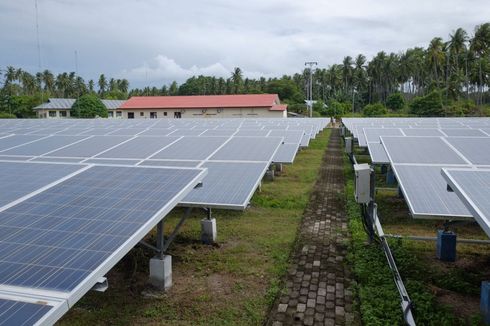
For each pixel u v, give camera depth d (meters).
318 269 7.76
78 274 3.66
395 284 6.79
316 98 113.00
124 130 19.48
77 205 5.21
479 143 10.95
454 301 6.47
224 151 11.70
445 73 78.62
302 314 6.18
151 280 6.90
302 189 14.51
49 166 7.18
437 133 15.14
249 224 10.45
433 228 10.10
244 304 6.41
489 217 4.31
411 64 85.56
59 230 4.53
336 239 9.43
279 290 6.90
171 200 5.31
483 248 8.73
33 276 3.64
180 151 11.92
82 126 23.44
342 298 6.65
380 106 70.19
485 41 64.50
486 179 5.45
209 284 7.12
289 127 24.47
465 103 62.94
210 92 104.56
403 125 24.08
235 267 7.77
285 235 9.56
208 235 9.05
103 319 6.03
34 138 15.41
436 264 7.92
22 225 4.65
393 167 8.96
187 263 8.02
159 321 5.98
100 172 6.56
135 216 4.87
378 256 7.98
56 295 3.32
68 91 103.38
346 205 12.35
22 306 3.17
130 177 6.24
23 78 96.12
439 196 7.11
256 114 59.88
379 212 11.48
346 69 93.75
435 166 8.82
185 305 6.40
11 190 5.98
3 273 3.71
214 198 7.83
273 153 11.28
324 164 21.16
